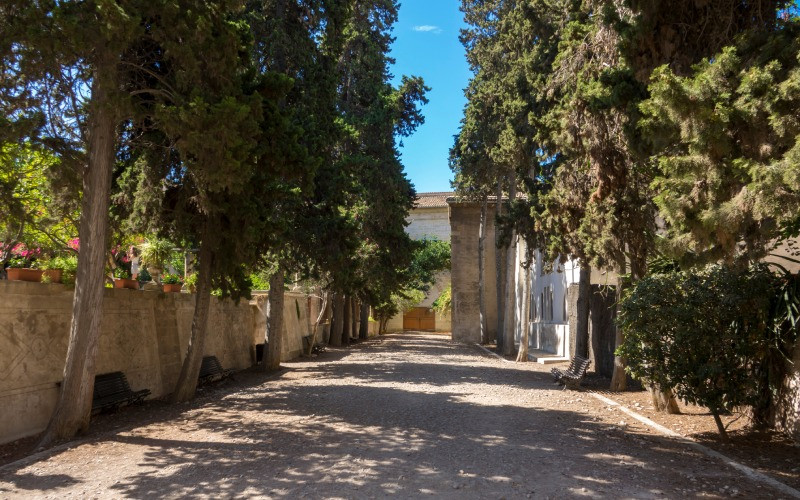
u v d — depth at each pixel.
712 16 7.05
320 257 17.27
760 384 8.70
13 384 8.61
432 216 55.19
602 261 11.95
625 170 10.27
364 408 10.87
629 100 8.13
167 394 13.19
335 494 5.61
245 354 19.69
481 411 10.55
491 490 5.72
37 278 9.34
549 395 12.84
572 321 21.53
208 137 8.31
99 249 8.79
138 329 12.36
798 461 6.89
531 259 21.56
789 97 4.98
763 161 5.34
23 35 7.62
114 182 12.17
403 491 5.70
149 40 9.69
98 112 8.48
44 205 11.00
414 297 51.16
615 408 11.00
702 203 5.61
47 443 8.08
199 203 11.05
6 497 5.65
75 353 8.53
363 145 25.70
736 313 7.73
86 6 7.75
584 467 6.60
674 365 7.77
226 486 5.89
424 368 19.41
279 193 12.33
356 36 26.73
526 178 18.50
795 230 6.87
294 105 16.84
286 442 7.94
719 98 5.42
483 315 35.84
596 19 10.70
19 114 8.43
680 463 6.80
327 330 34.19
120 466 6.75
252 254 11.73
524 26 17.25
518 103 17.47
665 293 8.08
